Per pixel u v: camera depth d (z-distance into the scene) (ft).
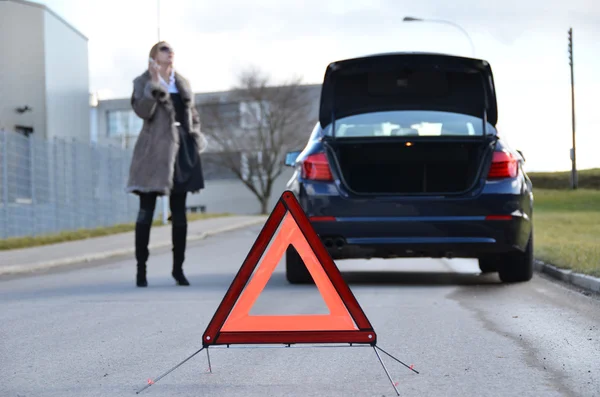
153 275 39.19
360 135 31.55
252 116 217.97
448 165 34.35
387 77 32.53
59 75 145.07
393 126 31.76
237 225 102.37
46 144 78.38
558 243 48.52
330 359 18.28
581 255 38.55
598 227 72.02
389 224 29.66
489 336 20.79
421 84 32.53
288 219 15.74
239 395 15.03
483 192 29.96
